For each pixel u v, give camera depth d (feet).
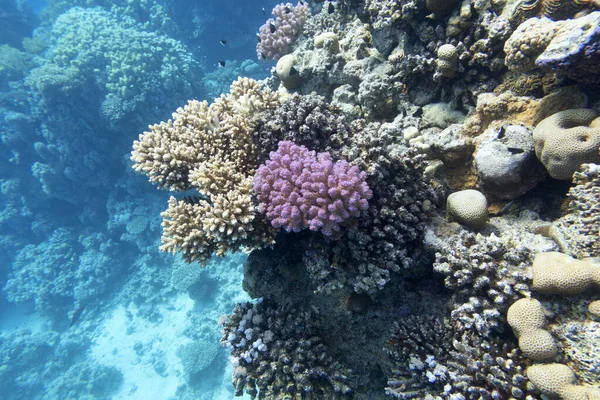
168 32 12.30
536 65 1.85
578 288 1.64
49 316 10.04
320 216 2.01
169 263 9.46
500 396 1.78
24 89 10.34
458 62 2.41
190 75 9.82
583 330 1.63
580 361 1.59
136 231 9.34
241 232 2.23
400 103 2.81
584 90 1.94
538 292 1.78
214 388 7.54
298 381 2.35
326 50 3.26
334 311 2.52
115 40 9.23
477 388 1.84
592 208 1.77
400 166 2.32
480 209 2.14
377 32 2.93
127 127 8.93
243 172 2.67
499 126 2.24
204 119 2.88
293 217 2.09
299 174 2.19
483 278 1.89
